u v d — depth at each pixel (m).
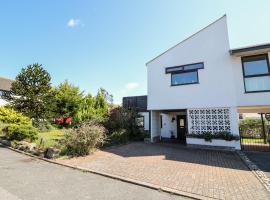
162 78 14.05
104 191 5.04
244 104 11.09
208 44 12.59
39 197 4.56
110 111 16.50
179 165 7.73
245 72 11.35
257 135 16.92
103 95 23.34
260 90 10.83
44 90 18.95
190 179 5.99
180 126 17.95
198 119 12.69
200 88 12.52
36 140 12.51
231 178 6.10
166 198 4.66
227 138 11.20
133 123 16.44
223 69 11.93
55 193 4.83
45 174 6.47
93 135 9.84
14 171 6.74
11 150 10.84
